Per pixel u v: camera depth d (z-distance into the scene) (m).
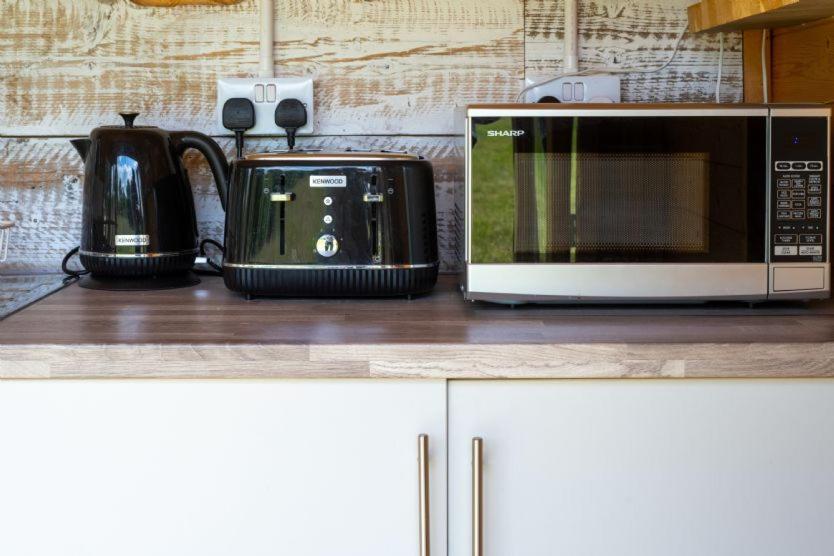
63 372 0.94
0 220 1.47
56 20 1.44
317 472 0.96
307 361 0.94
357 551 0.97
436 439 0.95
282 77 1.45
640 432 0.96
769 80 1.47
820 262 1.12
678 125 1.10
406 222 1.19
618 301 1.12
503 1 1.46
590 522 0.97
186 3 1.44
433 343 0.94
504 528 0.97
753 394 0.95
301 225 1.18
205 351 0.94
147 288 1.30
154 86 1.46
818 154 1.11
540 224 1.11
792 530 0.97
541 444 0.96
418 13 1.46
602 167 1.11
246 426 0.95
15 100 1.45
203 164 1.47
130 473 0.96
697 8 1.43
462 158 1.19
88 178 1.31
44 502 0.96
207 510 0.96
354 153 1.19
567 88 1.43
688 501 0.96
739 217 1.11
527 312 1.13
